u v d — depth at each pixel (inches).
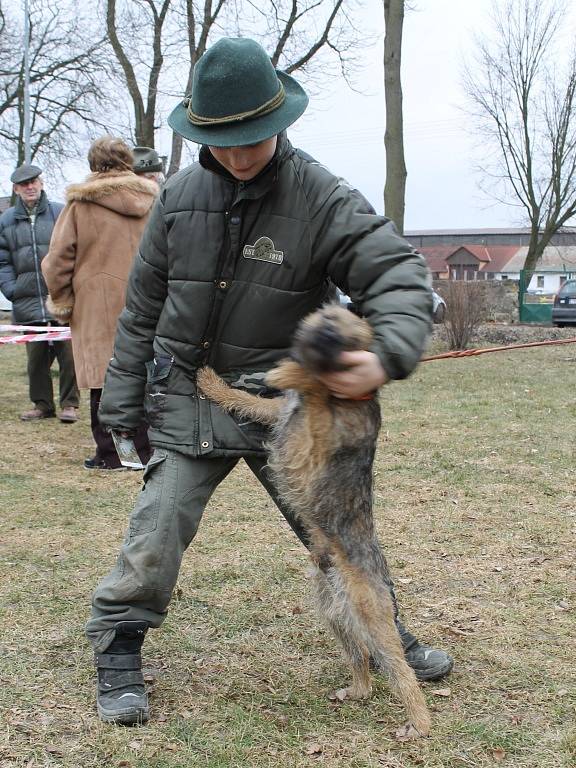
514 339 713.6
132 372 116.6
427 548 181.3
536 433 300.2
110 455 246.5
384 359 88.8
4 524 193.0
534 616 146.9
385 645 107.3
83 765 101.6
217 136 94.1
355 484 104.3
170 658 131.2
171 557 109.8
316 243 103.0
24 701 115.7
